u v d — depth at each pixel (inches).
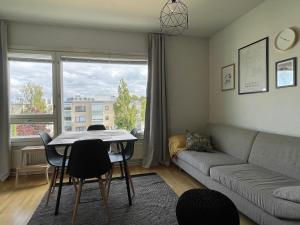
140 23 138.6
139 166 156.4
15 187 119.6
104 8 117.2
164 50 157.8
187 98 167.0
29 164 137.1
